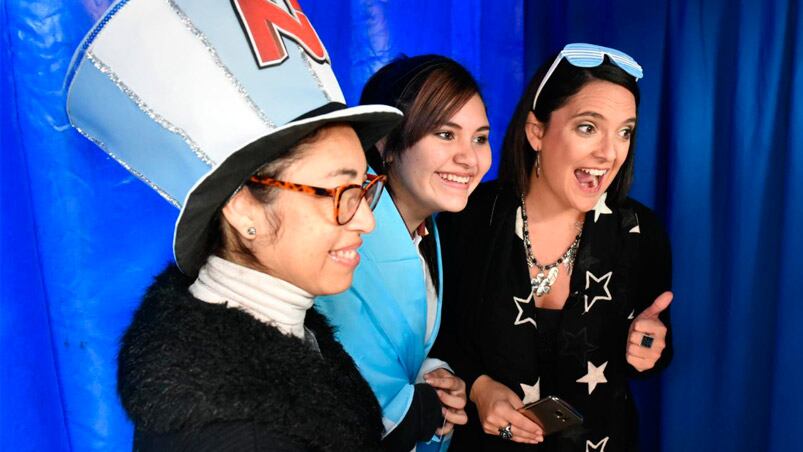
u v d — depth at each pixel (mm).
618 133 1414
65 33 1263
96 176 1347
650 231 1546
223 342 719
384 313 1240
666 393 1896
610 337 1527
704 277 1816
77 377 1376
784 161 1651
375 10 1838
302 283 795
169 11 754
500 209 1562
